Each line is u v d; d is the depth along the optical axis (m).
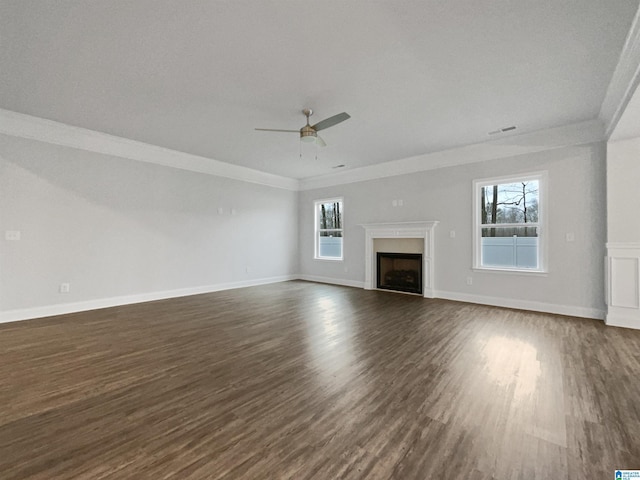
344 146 5.07
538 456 1.47
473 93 3.25
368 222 6.49
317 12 2.10
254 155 5.67
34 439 1.59
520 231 4.70
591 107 3.58
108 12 2.09
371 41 2.41
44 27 2.23
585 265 4.09
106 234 4.73
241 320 3.96
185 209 5.71
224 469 1.39
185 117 3.91
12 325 3.71
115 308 4.64
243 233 6.71
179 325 3.73
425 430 1.68
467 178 5.11
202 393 2.09
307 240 7.80
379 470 1.38
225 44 2.45
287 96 3.32
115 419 1.78
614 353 2.79
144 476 1.34
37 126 4.05
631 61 2.52
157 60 2.67
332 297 5.51
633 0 1.97
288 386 2.20
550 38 2.37
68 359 2.67
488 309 4.57
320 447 1.54
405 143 4.91
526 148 4.51
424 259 5.56
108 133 4.55
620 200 3.65
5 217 3.86
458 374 2.38
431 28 2.26
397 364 2.58
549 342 3.10
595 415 1.82
